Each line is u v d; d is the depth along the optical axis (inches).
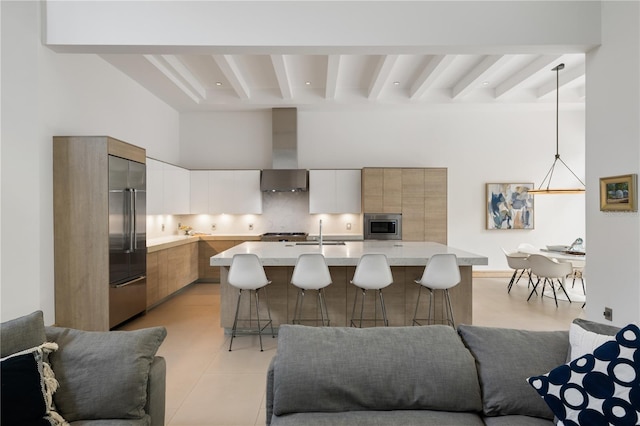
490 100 291.1
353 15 162.1
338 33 162.1
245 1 161.8
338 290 178.9
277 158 307.4
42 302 160.4
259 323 170.7
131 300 190.1
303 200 322.3
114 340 76.9
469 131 327.0
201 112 323.3
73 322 168.6
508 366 74.2
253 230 322.7
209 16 161.3
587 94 166.4
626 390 60.3
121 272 180.7
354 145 324.8
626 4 144.5
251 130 323.6
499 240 329.1
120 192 180.1
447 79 271.1
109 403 71.2
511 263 258.5
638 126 139.4
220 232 322.3
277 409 72.0
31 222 157.4
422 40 161.6
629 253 143.9
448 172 327.3
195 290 277.9
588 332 72.4
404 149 325.7
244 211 306.8
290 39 161.8
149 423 75.1
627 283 144.9
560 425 64.5
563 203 329.1
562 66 230.7
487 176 327.9
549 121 327.0
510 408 72.0
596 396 62.0
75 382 71.7
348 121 324.2
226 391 122.2
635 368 61.3
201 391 122.2
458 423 68.9
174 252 251.1
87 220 168.1
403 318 179.0
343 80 277.0
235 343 167.0
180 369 139.4
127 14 160.4
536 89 288.2
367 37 161.9
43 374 68.8
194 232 308.5
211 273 299.7
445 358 74.5
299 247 204.8
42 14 159.3
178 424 103.3
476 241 329.1
